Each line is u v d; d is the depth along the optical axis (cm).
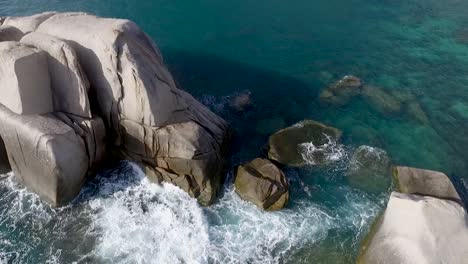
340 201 2159
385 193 2195
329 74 3028
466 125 2608
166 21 3572
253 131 2547
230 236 1989
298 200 2164
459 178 2281
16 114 1988
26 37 2067
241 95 2805
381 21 3675
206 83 2916
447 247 1780
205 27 3525
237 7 3825
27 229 1995
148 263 1872
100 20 2153
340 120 2634
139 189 2184
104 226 2020
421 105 2752
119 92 2053
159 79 2077
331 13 3778
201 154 2103
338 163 2342
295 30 3525
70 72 1991
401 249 1784
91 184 2202
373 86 2908
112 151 2281
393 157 2386
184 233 1997
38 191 2119
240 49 3281
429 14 3800
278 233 2005
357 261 1891
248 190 2119
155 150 2153
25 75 1922
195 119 2241
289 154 2355
